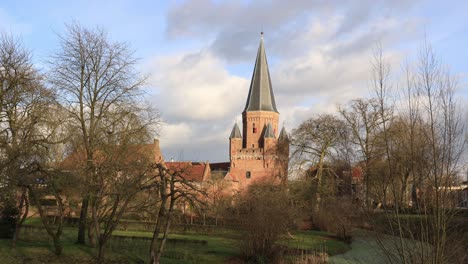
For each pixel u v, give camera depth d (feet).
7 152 72.38
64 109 85.61
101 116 87.66
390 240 34.50
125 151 86.22
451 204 30.99
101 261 69.56
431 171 31.35
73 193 86.48
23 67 83.20
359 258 89.30
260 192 117.19
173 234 122.01
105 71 88.17
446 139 31.14
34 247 78.38
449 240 32.78
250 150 290.56
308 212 147.95
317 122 172.86
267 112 302.25
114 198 82.17
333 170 159.22
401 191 35.22
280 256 82.33
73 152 88.74
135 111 90.38
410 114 33.17
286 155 201.98
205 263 79.15
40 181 80.53
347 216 115.65
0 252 71.72
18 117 81.30
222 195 169.89
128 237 98.68
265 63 309.83
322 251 92.89
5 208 89.15
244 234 85.20
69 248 79.25
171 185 65.51
